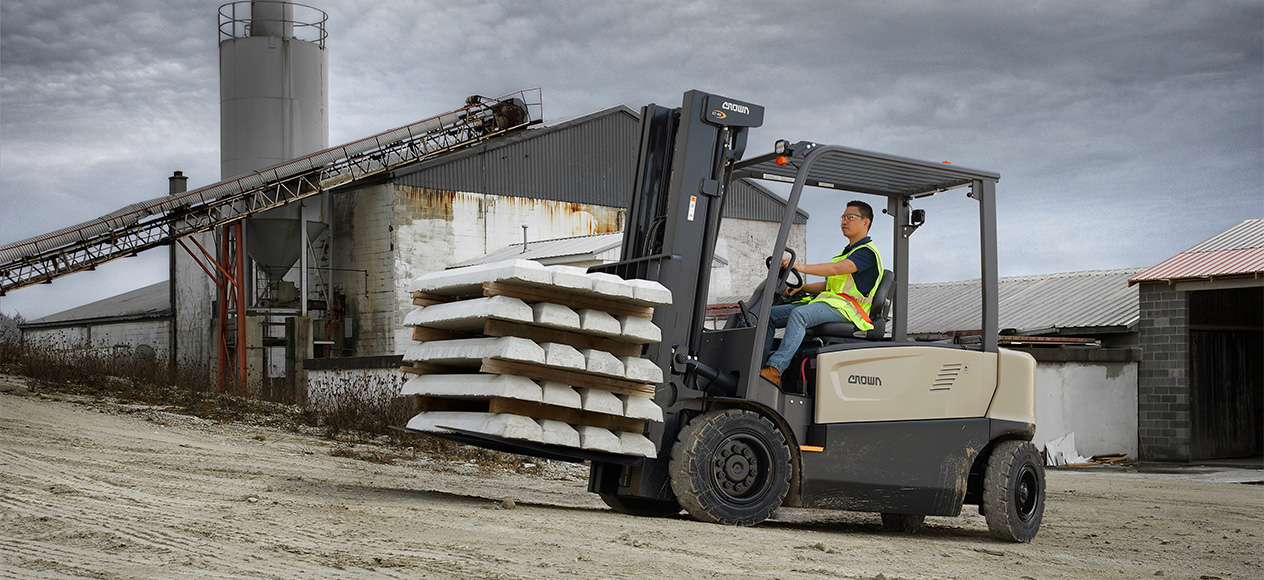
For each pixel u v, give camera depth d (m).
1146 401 23.48
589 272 8.73
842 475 8.14
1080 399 22.84
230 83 38.59
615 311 7.49
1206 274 22.39
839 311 8.34
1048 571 7.06
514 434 7.09
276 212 35.81
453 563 5.45
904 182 8.91
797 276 8.79
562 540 6.40
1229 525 10.79
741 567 6.00
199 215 32.53
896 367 8.44
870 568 6.39
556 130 39.25
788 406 8.08
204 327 40.91
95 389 19.52
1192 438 23.62
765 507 7.83
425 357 8.18
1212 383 24.34
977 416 8.81
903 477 8.38
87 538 5.73
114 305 52.31
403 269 35.84
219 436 14.52
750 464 7.85
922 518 9.23
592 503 9.78
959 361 8.75
